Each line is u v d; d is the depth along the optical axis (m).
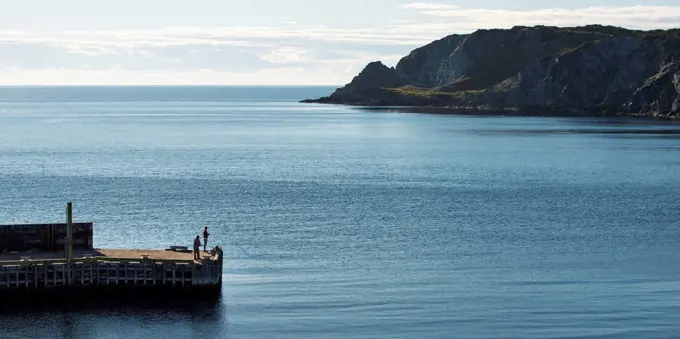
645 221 96.19
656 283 69.06
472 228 91.56
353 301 64.19
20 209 101.31
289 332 57.97
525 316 61.12
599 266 74.62
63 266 63.56
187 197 111.62
